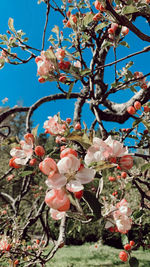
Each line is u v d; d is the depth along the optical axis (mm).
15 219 3502
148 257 10562
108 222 1277
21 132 21828
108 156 868
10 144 1029
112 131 2441
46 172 741
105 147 874
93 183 892
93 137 936
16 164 1015
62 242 2191
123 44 1940
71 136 874
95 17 1869
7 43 2510
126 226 1202
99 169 815
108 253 12438
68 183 737
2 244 2709
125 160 913
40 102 3113
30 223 3021
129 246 1702
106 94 2236
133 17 1740
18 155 980
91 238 15336
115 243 14414
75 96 3145
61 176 735
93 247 13648
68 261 10773
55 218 894
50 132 1810
